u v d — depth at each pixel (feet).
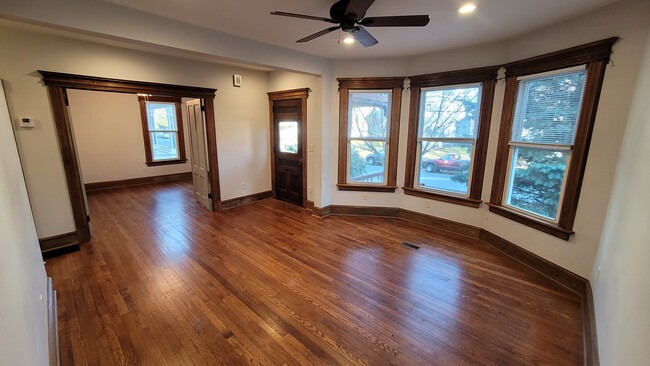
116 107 22.34
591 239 8.52
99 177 22.12
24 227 6.40
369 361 6.39
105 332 7.20
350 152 15.83
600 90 8.13
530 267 10.45
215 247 12.07
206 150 16.38
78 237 12.13
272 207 17.88
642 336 3.68
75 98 20.49
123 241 12.60
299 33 10.50
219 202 17.06
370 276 9.89
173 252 11.58
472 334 7.23
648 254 4.15
